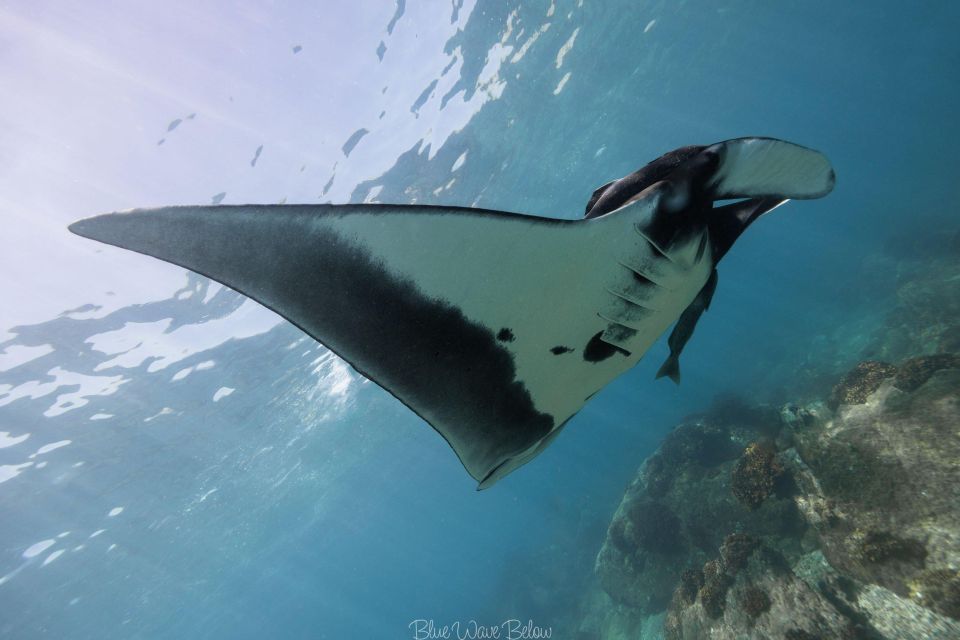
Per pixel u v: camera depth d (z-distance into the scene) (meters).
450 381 1.51
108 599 22.47
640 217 1.52
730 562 6.44
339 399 19.47
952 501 4.25
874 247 26.84
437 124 12.70
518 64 13.48
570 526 28.11
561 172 21.03
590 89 17.53
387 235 1.34
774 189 1.63
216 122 8.91
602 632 14.16
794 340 23.89
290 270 1.27
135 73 7.68
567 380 1.72
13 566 15.48
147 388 12.20
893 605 4.41
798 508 5.95
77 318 9.42
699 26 19.72
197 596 31.55
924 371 5.23
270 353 13.95
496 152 15.80
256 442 18.66
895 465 4.75
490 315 1.48
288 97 9.44
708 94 28.03
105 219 1.11
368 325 1.37
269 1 8.06
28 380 9.83
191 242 1.18
